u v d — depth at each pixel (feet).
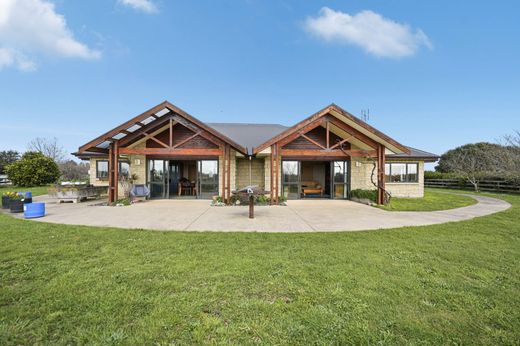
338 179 46.32
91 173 49.83
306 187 49.67
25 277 11.00
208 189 44.91
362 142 39.91
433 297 9.53
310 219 25.96
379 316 8.27
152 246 15.66
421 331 7.53
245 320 8.01
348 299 9.32
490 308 8.86
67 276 11.08
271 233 19.58
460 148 114.11
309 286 10.34
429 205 37.65
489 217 27.22
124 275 11.23
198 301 9.07
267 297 9.48
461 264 12.98
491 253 14.78
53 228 20.43
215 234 18.97
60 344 6.90
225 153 37.78
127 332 7.36
